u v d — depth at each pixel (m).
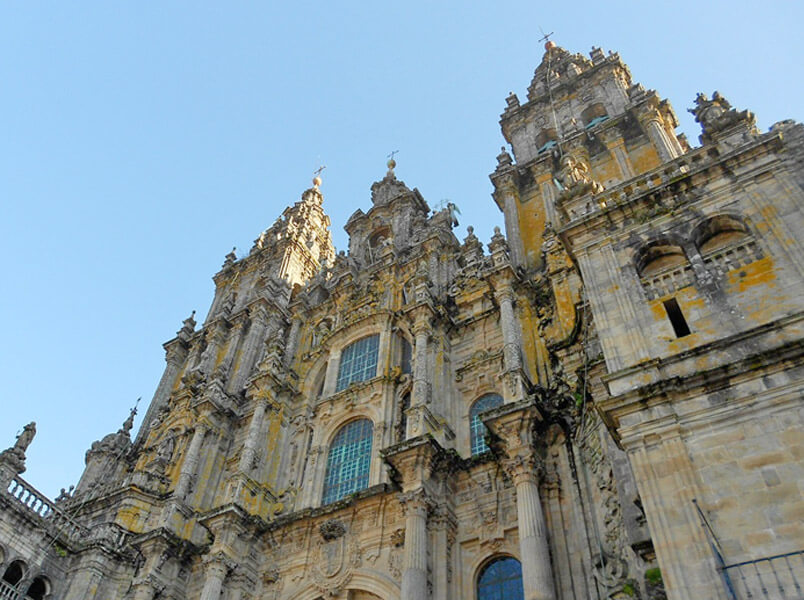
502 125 44.69
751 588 11.16
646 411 14.22
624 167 33.50
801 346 13.35
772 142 17.70
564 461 23.16
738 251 16.47
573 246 19.47
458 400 30.17
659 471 13.28
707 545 11.95
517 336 28.42
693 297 16.30
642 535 15.53
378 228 47.12
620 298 17.28
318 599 26.16
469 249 38.25
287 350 40.28
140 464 39.03
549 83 46.34
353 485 29.88
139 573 29.47
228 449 37.00
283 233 56.75
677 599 11.55
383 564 25.19
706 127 20.31
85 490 39.38
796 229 15.75
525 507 21.50
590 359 21.41
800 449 12.31
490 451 25.53
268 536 29.36
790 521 11.61
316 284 45.47
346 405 33.31
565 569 20.69
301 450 34.00
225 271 56.72
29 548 29.05
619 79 41.59
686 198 18.38
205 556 27.84
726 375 13.81
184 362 48.56
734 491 12.41
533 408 23.30
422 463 24.83
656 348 15.70
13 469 29.80
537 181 37.72
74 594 29.06
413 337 33.50
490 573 23.38
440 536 24.00
